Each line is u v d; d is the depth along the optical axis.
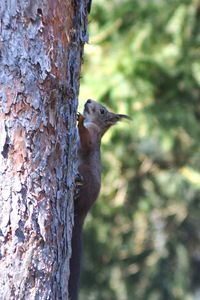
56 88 5.67
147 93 13.62
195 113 15.43
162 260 18.69
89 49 13.52
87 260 18.16
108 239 17.70
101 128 8.27
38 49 5.60
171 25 14.36
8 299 5.39
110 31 14.27
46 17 5.63
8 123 5.48
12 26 5.53
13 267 5.41
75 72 5.97
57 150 5.70
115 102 13.06
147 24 14.34
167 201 17.73
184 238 18.81
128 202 16.97
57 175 5.69
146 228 18.19
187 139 15.12
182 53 14.31
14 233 5.43
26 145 5.50
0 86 5.49
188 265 18.95
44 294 5.51
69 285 6.90
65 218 5.77
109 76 13.20
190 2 14.52
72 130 5.92
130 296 18.56
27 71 5.54
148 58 13.60
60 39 5.73
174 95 14.40
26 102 5.53
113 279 18.50
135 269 18.55
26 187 5.48
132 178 16.38
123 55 13.56
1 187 5.44
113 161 15.48
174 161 16.53
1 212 5.42
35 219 5.49
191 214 18.22
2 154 5.45
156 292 18.67
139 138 14.82
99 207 15.96
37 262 5.48
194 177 14.40
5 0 5.53
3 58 5.50
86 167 7.45
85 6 6.18
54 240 5.62
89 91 12.96
